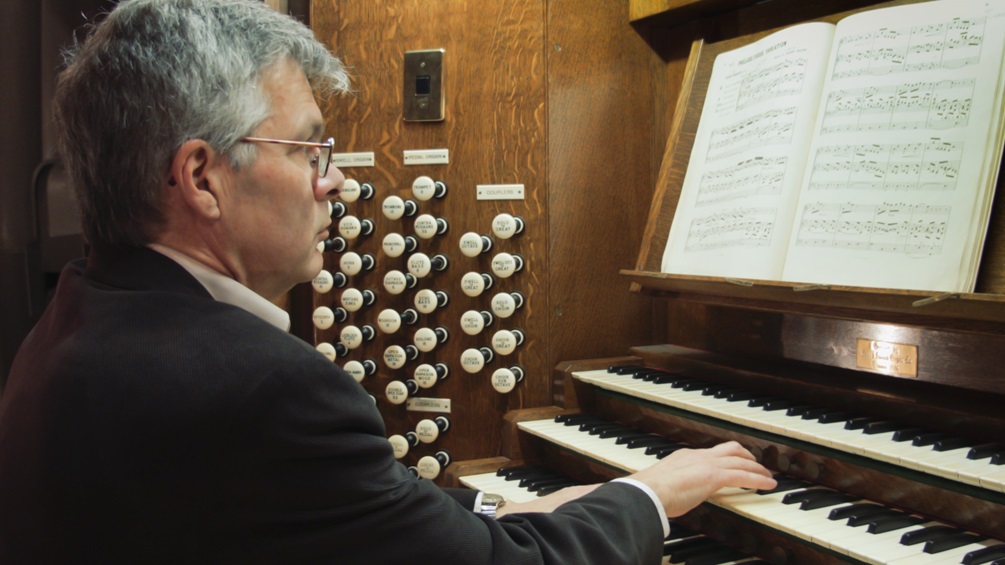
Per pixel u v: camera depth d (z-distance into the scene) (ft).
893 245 5.01
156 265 3.56
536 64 7.35
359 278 8.09
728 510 4.94
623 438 6.19
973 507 4.21
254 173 3.67
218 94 3.51
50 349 3.42
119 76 3.47
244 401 3.14
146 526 3.17
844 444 4.66
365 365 7.97
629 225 7.82
